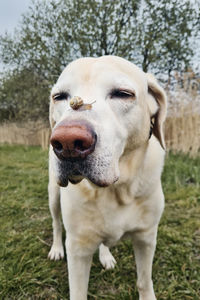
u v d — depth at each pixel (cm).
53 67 966
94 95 110
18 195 367
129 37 826
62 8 948
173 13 852
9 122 1411
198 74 750
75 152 88
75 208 129
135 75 126
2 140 1402
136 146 127
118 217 131
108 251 208
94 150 92
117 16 880
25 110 1189
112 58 125
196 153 483
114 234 134
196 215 275
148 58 830
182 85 538
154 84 138
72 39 928
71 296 134
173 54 858
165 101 140
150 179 132
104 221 130
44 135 1014
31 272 195
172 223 262
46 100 1103
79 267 135
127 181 125
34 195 369
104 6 859
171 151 559
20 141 1341
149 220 139
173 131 538
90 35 870
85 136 86
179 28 855
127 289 176
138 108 121
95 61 122
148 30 876
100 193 124
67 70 126
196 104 492
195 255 209
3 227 269
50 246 233
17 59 1062
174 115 539
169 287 173
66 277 192
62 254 215
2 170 551
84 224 130
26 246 230
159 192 139
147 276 154
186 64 839
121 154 116
